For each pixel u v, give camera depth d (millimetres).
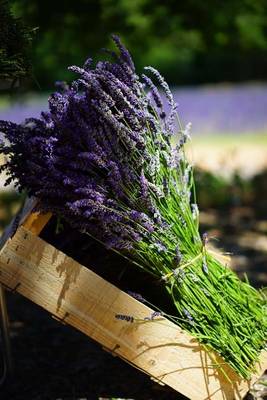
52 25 8227
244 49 10289
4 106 23891
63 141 3471
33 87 8461
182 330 3439
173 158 3527
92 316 3416
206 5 9094
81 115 3449
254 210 10320
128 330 3420
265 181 11820
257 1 9453
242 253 7820
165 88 3594
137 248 3473
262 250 7926
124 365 4559
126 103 3418
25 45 3773
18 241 3406
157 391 4137
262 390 4043
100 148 3363
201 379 3447
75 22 8445
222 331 3461
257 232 8953
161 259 3449
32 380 4344
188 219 3568
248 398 3965
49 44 8898
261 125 20703
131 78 3547
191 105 26750
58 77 14180
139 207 3420
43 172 3463
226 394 3465
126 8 9086
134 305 3416
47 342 5039
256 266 7203
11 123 3629
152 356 3432
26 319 5598
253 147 16438
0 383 4246
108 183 3422
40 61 9234
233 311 3514
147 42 10031
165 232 3445
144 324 3424
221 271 3588
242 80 36125
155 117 3574
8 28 3703
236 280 3600
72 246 4031
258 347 3516
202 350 3449
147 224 3385
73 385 4266
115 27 9094
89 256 4023
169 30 9609
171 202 3512
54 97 3545
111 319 3418
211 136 18953
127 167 3395
